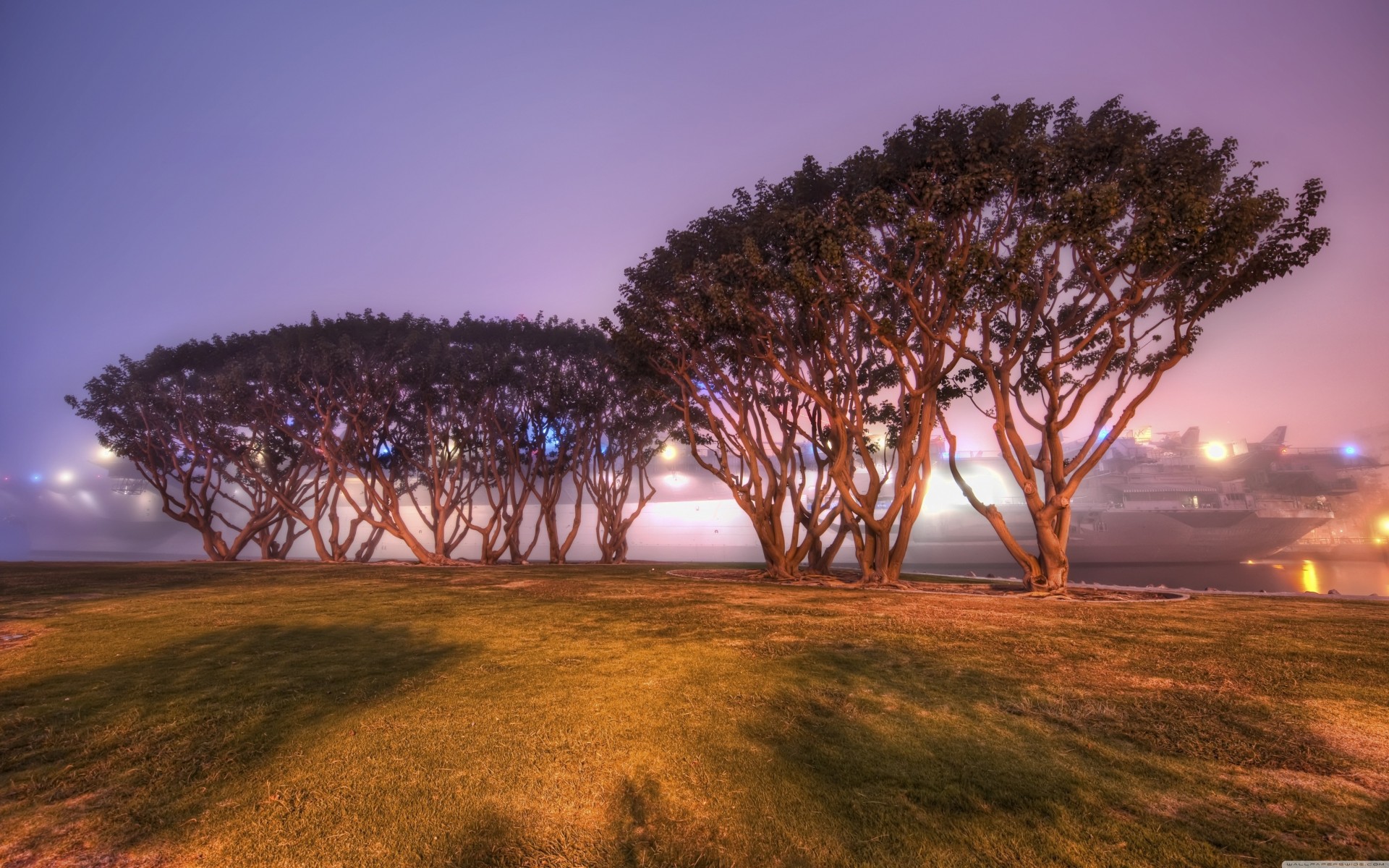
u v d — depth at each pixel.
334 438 37.59
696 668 9.32
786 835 4.93
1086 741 6.52
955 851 4.66
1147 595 18.81
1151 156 17.41
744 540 63.75
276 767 6.28
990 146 18.17
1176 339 17.16
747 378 25.38
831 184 21.73
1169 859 4.48
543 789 5.73
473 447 39.22
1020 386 22.66
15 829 5.27
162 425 40.81
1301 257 15.59
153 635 12.68
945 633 11.62
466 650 10.97
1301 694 7.85
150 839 5.09
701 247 24.09
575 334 39.59
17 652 11.34
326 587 20.75
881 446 29.25
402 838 5.00
